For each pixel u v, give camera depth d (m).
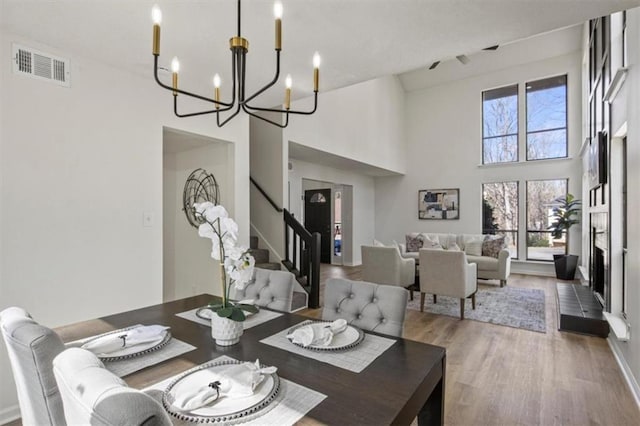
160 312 1.87
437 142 8.30
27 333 0.96
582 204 6.50
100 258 2.48
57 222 2.26
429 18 1.97
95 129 2.46
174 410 0.90
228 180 3.58
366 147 6.93
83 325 1.66
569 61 6.79
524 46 7.10
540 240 7.09
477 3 1.82
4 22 1.96
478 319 3.97
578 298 4.34
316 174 7.01
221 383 1.02
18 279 2.10
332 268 7.81
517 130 7.37
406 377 1.11
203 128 3.24
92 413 0.57
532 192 7.18
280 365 1.20
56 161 2.26
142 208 2.73
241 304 1.48
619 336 2.60
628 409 2.15
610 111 3.30
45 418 0.95
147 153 2.78
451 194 8.11
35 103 2.17
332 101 5.89
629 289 2.56
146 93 2.78
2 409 2.01
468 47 2.34
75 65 2.35
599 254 4.31
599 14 1.93
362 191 8.59
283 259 4.84
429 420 1.36
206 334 1.52
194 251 3.95
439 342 3.28
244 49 1.47
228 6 1.82
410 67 2.68
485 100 7.78
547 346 3.16
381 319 1.69
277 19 1.32
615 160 3.27
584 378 2.54
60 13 1.87
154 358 1.27
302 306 4.42
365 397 0.99
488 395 2.31
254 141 5.14
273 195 4.93
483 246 6.39
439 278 4.14
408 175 8.70
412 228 8.64
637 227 2.36
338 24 2.03
